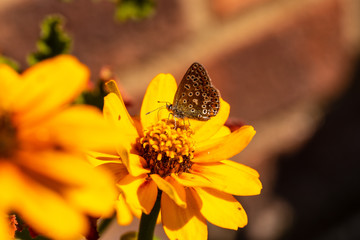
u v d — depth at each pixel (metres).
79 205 0.22
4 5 0.41
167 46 0.46
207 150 0.31
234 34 0.48
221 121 0.32
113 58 0.45
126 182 0.29
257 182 0.30
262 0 0.48
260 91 0.50
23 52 0.42
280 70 0.50
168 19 0.46
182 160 0.31
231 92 0.49
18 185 0.22
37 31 0.42
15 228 0.27
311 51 0.52
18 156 0.23
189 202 0.30
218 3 0.47
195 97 0.31
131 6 0.39
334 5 0.52
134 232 0.32
